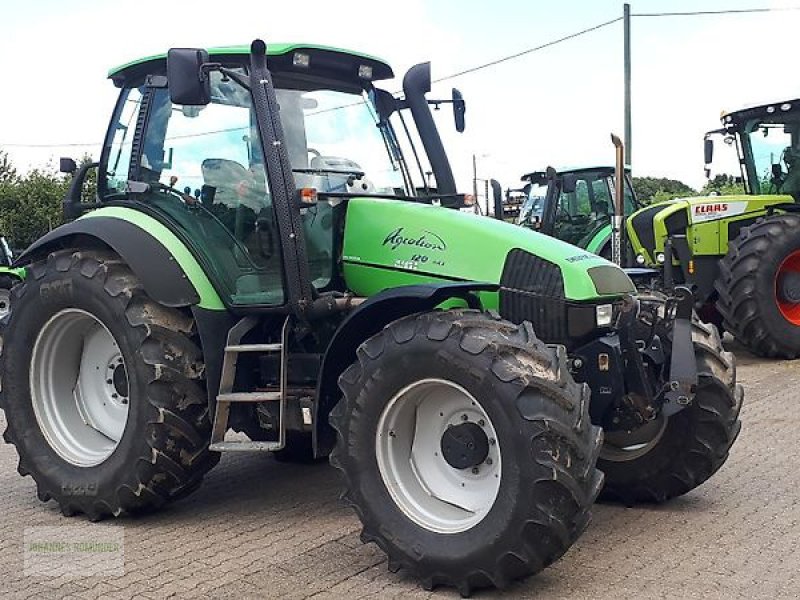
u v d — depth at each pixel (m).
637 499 4.95
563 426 3.52
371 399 3.93
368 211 4.80
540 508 3.51
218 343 4.71
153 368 4.59
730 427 4.73
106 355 5.17
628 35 18.98
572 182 12.65
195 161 4.95
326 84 5.06
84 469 4.91
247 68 4.87
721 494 5.10
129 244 4.76
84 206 5.66
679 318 4.39
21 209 32.38
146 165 5.14
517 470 3.54
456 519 3.83
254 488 5.48
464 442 3.84
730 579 3.80
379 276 4.70
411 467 4.00
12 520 4.93
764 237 9.62
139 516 4.90
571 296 4.22
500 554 3.59
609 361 4.29
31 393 5.15
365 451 3.96
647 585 3.76
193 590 3.83
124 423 5.05
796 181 10.83
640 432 4.84
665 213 10.50
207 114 4.95
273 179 4.57
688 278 10.42
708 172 11.77
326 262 4.82
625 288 4.43
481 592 3.73
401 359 3.85
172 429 4.61
